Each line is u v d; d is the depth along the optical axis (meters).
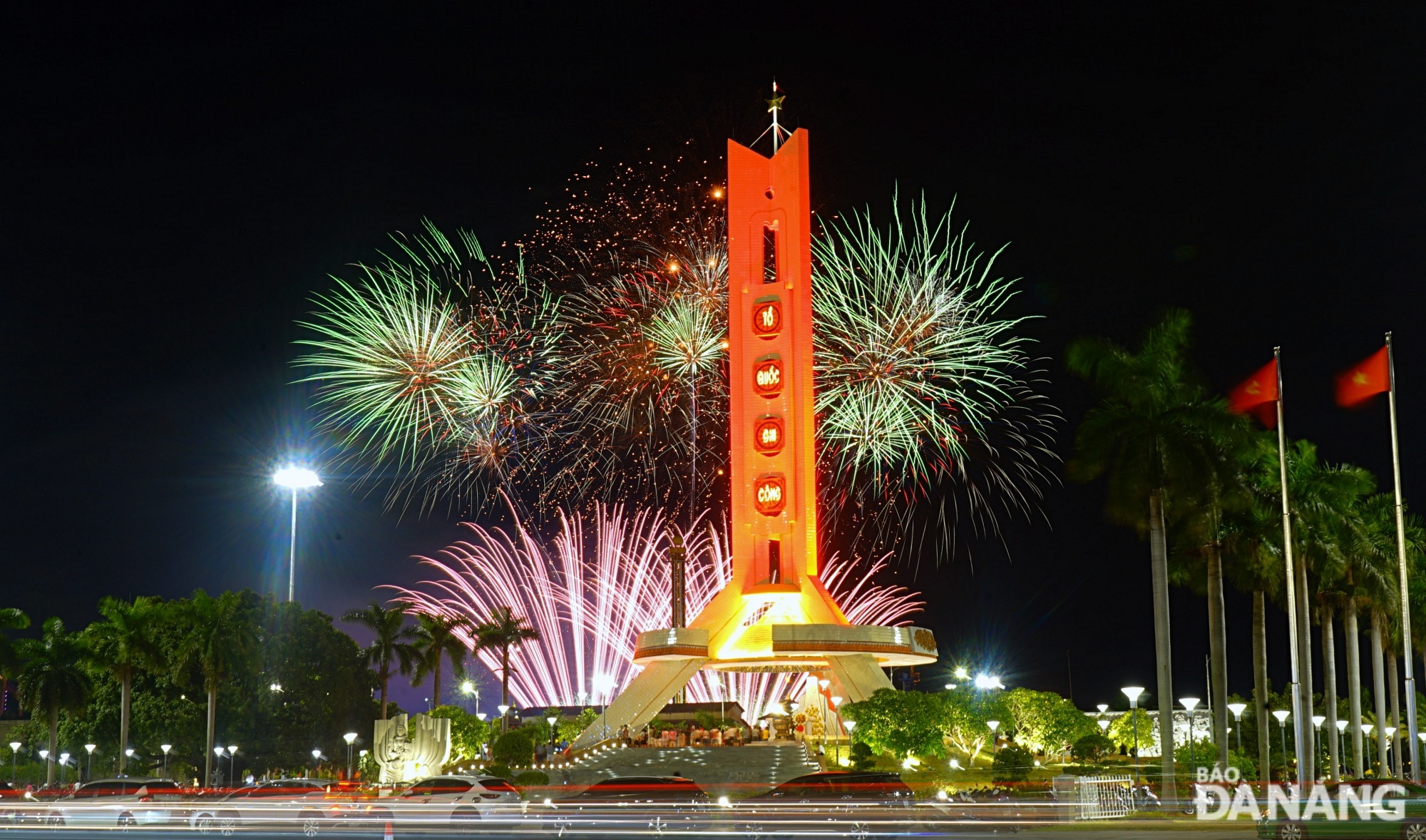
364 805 49.69
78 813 54.31
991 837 38.06
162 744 113.44
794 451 89.12
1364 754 117.81
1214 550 60.78
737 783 71.31
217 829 47.16
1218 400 55.66
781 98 93.75
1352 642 79.56
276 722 116.00
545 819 45.75
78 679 104.56
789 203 91.88
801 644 84.50
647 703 86.25
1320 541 67.44
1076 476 55.44
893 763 74.94
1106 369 55.53
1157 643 53.78
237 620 108.69
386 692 113.56
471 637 112.94
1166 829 41.00
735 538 89.38
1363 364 55.53
